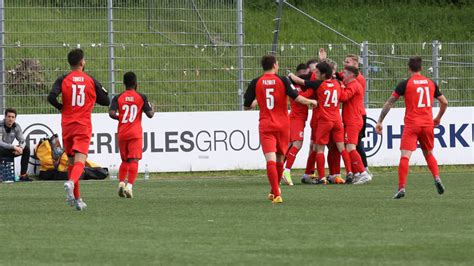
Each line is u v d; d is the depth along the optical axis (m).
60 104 36.59
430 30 106.81
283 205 38.41
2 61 60.72
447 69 66.06
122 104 42.28
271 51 64.56
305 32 99.38
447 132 63.03
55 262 24.05
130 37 64.56
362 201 40.00
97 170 57.03
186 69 63.69
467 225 31.22
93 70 63.16
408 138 40.06
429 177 55.41
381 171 61.81
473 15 110.88
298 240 27.72
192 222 32.44
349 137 50.56
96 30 64.56
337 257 24.58
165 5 65.06
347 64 50.56
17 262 24.09
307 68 51.84
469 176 56.12
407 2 112.69
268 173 39.28
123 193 42.44
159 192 46.34
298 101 38.44
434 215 34.28
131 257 24.72
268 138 38.94
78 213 35.66
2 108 60.59
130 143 42.44
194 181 54.62
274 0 103.56
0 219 33.66
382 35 103.94
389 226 30.98
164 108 62.94
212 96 63.81
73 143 36.56
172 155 59.88
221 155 60.62
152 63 63.50
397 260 24.08
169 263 23.75
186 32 65.38
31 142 58.34
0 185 52.16
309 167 51.34
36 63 62.12
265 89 38.41
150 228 30.80
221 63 64.19
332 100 49.69
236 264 23.55
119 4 64.44
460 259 24.23
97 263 23.84
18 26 63.16
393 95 40.19
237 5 65.25
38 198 42.94
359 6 109.94
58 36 63.88
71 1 64.19
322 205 38.28
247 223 32.06
